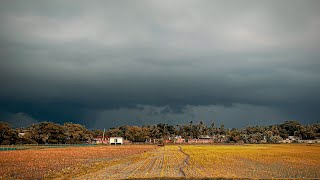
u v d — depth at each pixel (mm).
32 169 40969
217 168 45938
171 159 65125
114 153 87062
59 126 189000
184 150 109938
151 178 33438
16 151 89938
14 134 157250
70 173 37688
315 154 84375
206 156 75438
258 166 49375
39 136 178875
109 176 35156
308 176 36844
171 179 33031
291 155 79125
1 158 60750
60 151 92938
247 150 109312
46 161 54688
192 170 42781
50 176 33906
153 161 59625
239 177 34906
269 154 84125
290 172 40812
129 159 64875
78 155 74500
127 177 34281
